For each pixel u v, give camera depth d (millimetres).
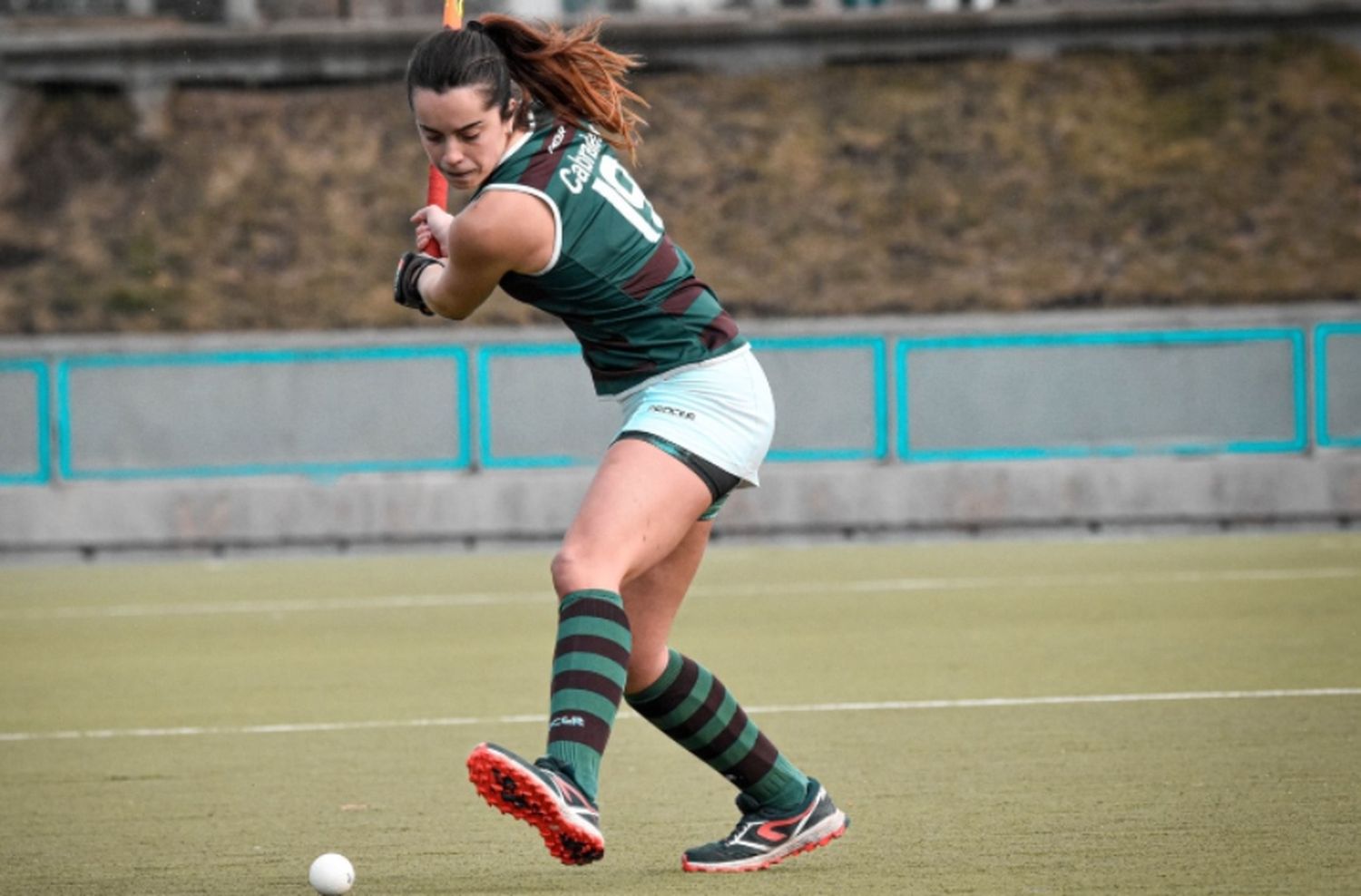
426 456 67500
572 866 16797
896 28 87438
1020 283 74938
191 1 94625
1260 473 56906
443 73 13820
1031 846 16984
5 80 87438
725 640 34844
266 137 86062
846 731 24484
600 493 14391
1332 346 62281
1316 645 31672
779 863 16562
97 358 58000
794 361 64312
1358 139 81688
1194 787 19734
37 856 17922
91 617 42000
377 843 18219
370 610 41781
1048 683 28297
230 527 57500
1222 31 87250
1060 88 85562
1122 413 63812
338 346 57500
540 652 34094
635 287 14492
